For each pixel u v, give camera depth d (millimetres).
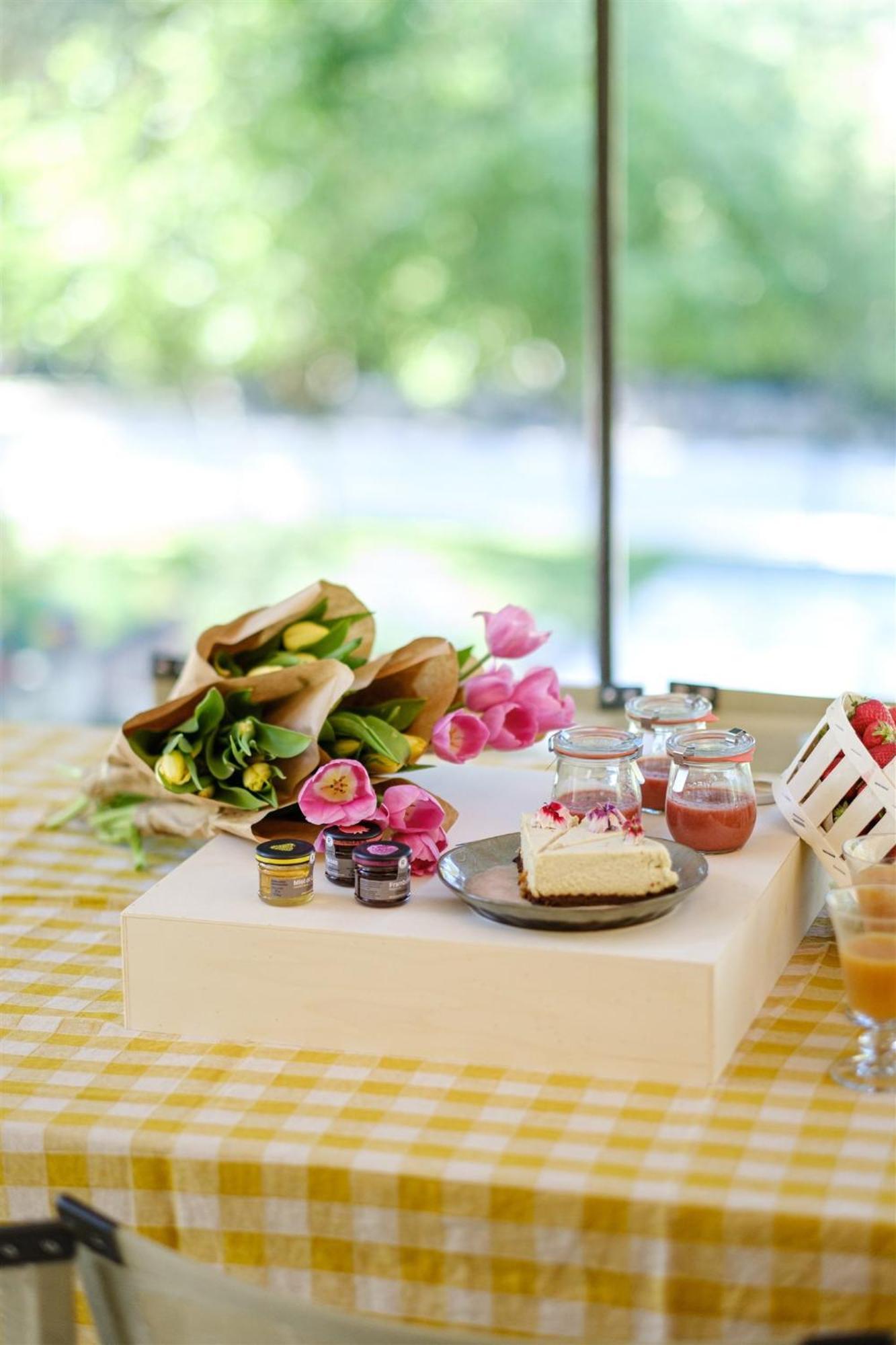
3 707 7625
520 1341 814
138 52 7254
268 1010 1152
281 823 1374
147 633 7996
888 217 7477
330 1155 987
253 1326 862
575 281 7680
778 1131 995
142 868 1539
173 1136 1016
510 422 8070
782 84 7395
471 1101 1053
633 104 7453
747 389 7824
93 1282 910
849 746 1249
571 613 8336
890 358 7676
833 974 1250
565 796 1244
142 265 7480
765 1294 920
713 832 1255
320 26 7312
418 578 8320
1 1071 1116
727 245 7617
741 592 7801
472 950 1093
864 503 7898
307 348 7746
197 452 7930
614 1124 1012
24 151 7270
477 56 7387
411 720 1451
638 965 1057
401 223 7570
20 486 7789
